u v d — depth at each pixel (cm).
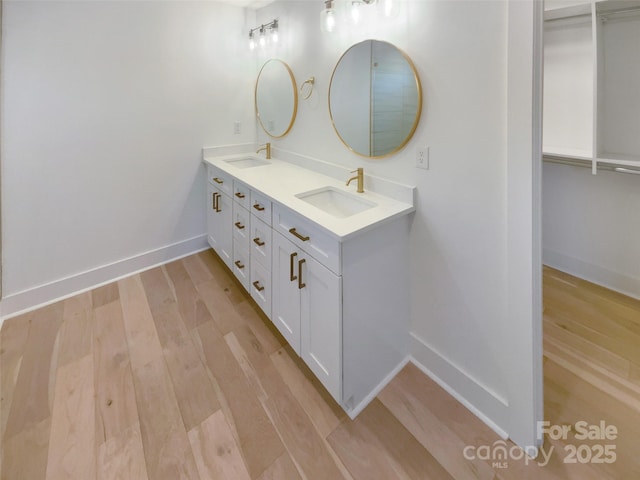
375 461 132
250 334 205
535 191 115
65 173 228
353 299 143
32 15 199
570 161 164
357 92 182
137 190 264
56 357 183
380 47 163
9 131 203
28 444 136
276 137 280
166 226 287
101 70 230
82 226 242
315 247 148
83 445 136
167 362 182
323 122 219
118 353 187
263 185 200
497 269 133
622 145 156
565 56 156
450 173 143
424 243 161
